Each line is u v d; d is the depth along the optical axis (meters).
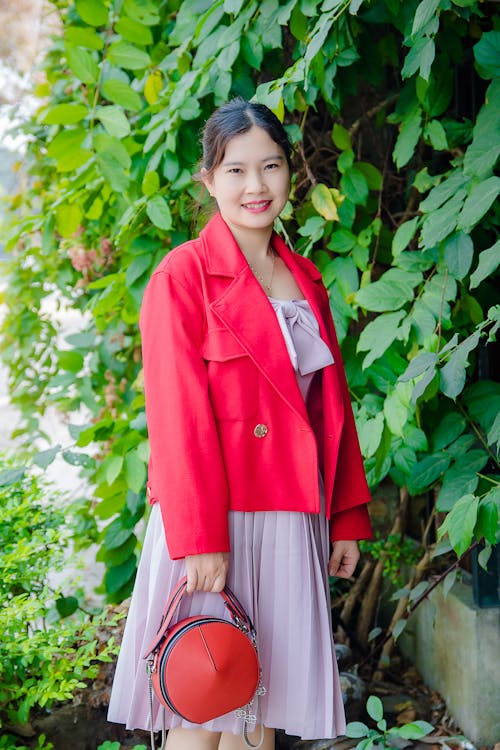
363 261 2.44
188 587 1.55
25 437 5.30
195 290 1.65
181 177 2.51
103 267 3.45
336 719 1.71
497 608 2.34
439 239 2.00
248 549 1.63
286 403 1.63
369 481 2.35
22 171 3.83
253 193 1.64
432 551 2.65
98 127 2.62
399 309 2.36
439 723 2.45
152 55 2.87
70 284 3.46
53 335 3.89
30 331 3.82
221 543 1.54
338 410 1.74
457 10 1.99
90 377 3.40
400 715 2.45
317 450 1.70
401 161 2.36
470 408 2.28
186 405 1.57
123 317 2.91
